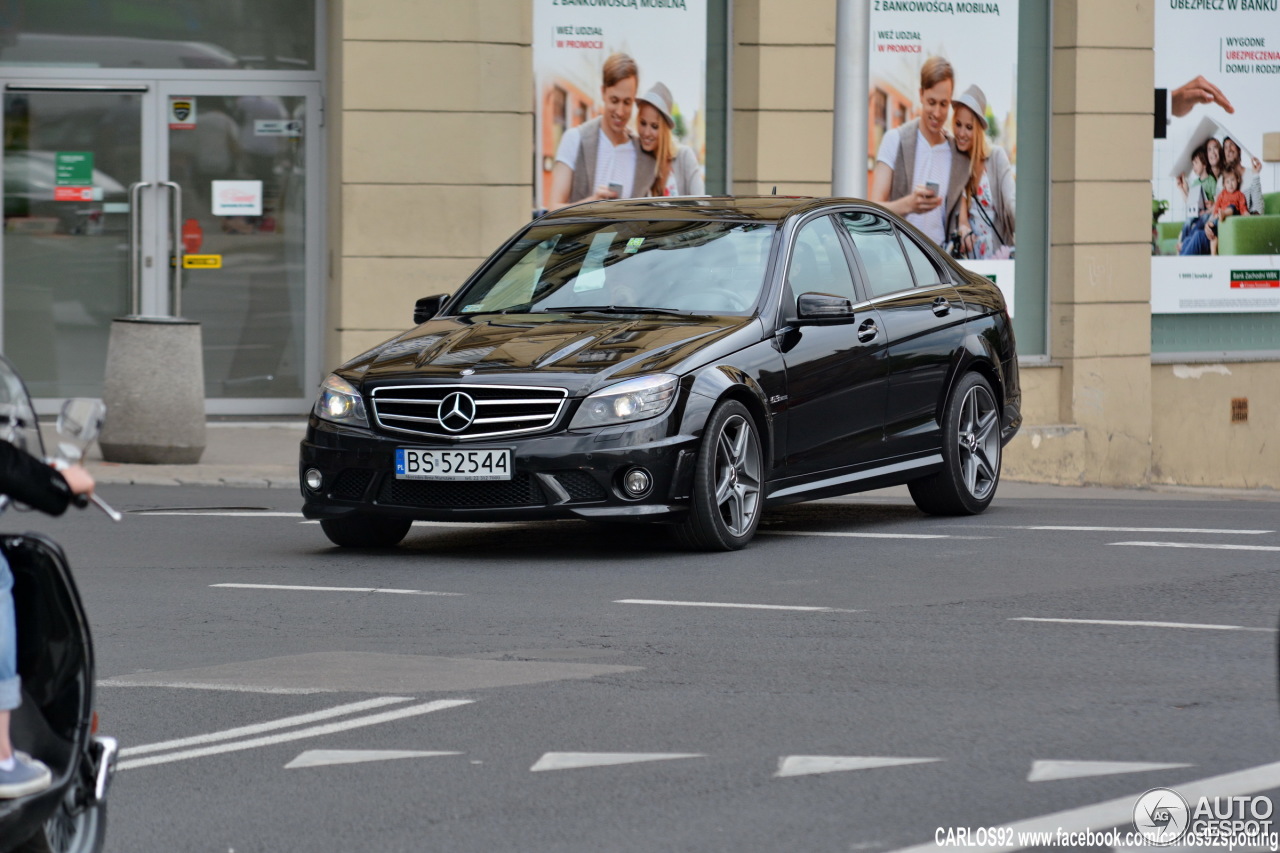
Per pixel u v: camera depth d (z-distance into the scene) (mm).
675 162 51219
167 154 51062
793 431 30672
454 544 31344
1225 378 56656
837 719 18250
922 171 53344
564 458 27750
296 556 29922
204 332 51375
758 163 51062
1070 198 53969
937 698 19109
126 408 41375
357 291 48875
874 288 33438
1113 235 54344
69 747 12891
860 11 44344
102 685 20281
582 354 28797
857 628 23031
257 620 24109
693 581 26828
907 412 33344
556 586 26500
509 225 49656
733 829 14625
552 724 18234
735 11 51125
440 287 49219
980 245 53906
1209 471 56781
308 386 51750
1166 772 16125
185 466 41281
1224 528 32969
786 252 31609
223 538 32125
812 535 31984
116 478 40094
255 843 14547
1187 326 56500
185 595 26078
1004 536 31781
